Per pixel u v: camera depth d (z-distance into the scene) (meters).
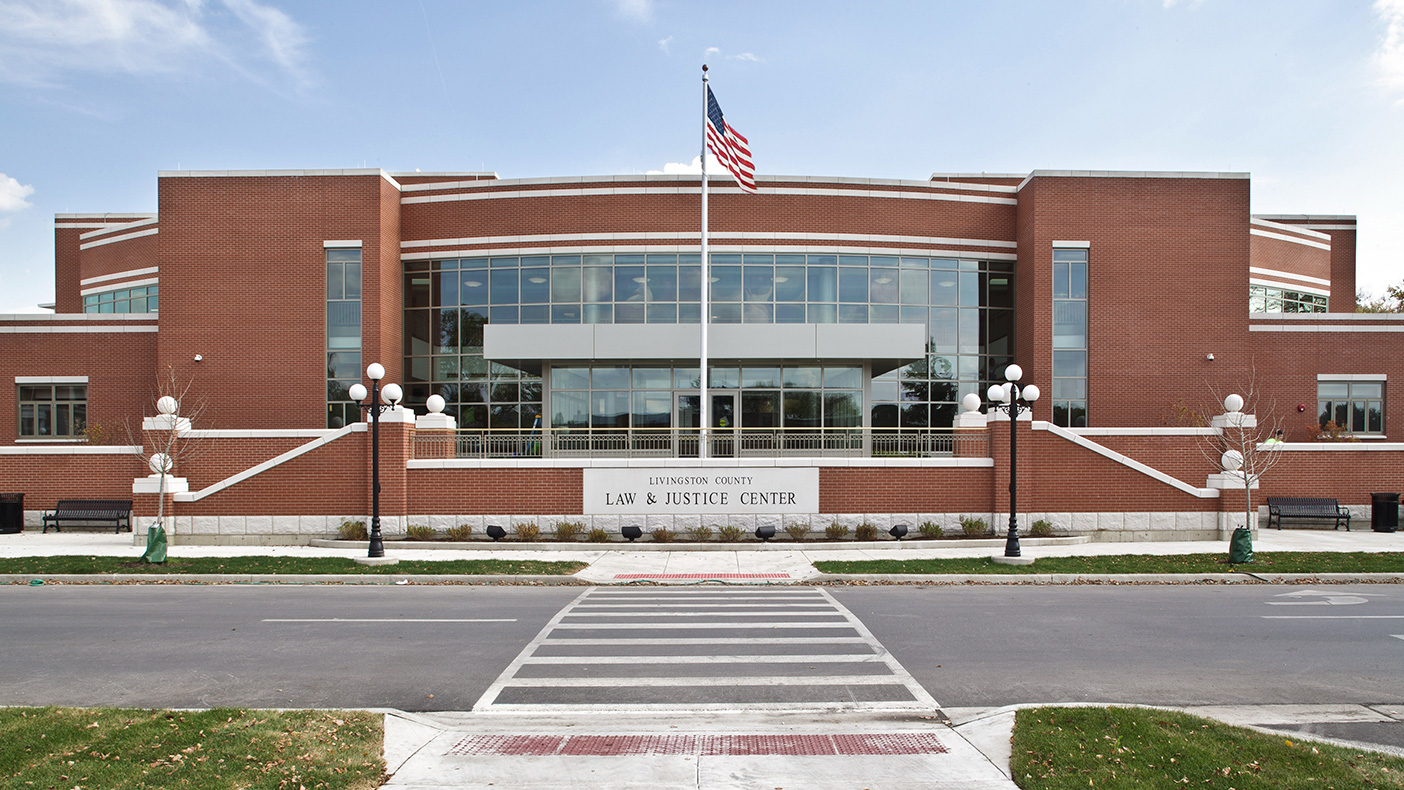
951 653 9.05
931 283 27.69
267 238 25.77
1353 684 7.84
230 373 25.50
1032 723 6.28
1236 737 5.96
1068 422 26.05
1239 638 9.84
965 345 27.64
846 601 12.61
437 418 21.00
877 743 6.22
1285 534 21.44
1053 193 26.33
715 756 5.94
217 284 25.64
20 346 27.36
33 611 11.80
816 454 22.25
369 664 8.58
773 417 26.55
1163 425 25.83
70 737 5.92
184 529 19.69
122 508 22.41
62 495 22.94
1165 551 18.05
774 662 8.66
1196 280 26.17
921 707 7.13
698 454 22.11
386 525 19.62
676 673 8.22
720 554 17.81
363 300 25.72
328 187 25.86
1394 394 27.33
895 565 16.12
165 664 8.58
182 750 5.70
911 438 20.58
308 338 25.58
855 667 8.45
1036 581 14.84
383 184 26.19
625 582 14.64
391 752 5.96
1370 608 12.00
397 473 19.70
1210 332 26.08
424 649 9.27
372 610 11.82
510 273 27.36
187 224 25.75
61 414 27.45
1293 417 27.27
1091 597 13.05
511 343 25.00
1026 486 19.95
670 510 19.70
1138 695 7.46
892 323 26.48
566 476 19.80
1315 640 9.74
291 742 5.89
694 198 27.28
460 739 6.32
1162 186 26.38
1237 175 26.36
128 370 27.17
